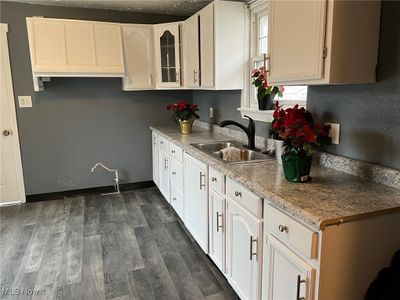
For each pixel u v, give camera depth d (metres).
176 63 3.55
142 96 4.08
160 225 3.07
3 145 3.57
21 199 3.71
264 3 2.50
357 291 1.27
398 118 1.42
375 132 1.54
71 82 3.73
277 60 1.70
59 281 2.18
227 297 2.01
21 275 2.25
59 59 3.27
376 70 1.48
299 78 1.53
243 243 1.77
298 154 1.55
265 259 1.57
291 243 1.33
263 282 1.60
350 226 1.21
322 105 1.86
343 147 1.74
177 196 3.07
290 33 1.58
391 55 1.42
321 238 1.17
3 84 3.45
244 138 2.90
